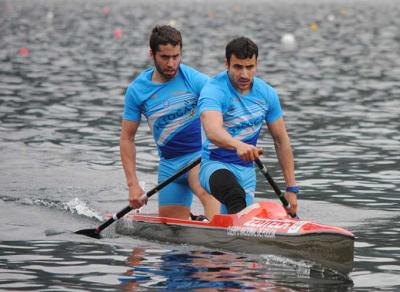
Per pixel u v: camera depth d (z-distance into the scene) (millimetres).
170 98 29078
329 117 55469
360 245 26359
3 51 105188
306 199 33312
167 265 23766
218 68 84438
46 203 32906
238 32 136375
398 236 27547
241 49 25781
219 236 25938
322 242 23703
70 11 195250
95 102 62375
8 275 22719
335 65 92062
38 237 27750
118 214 28469
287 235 24266
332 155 42656
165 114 29203
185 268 23391
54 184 36000
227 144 25250
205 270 23125
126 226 28781
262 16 180625
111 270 23250
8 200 33156
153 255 25078
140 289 21312
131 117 29188
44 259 24609
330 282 22047
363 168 39500
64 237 27828
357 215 30641
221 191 26438
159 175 30641
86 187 35656
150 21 163000
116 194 34656
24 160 40844
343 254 23688
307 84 74500
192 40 120000
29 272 23062
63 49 109062
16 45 113812
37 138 46938
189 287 21438
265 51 107000
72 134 48625
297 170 39062
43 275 22750
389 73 84812
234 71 26094
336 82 76250
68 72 83562
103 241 27328
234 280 22062
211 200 28312
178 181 29938
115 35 131750
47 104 60781
